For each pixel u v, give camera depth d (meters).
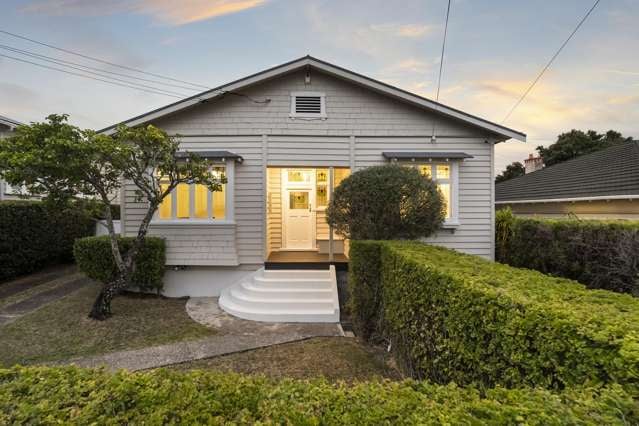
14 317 5.50
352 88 7.51
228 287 6.96
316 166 7.48
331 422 1.19
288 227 9.04
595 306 1.76
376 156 7.52
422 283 3.00
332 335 4.92
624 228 5.38
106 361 4.02
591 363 1.39
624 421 1.04
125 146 5.13
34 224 8.48
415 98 7.19
